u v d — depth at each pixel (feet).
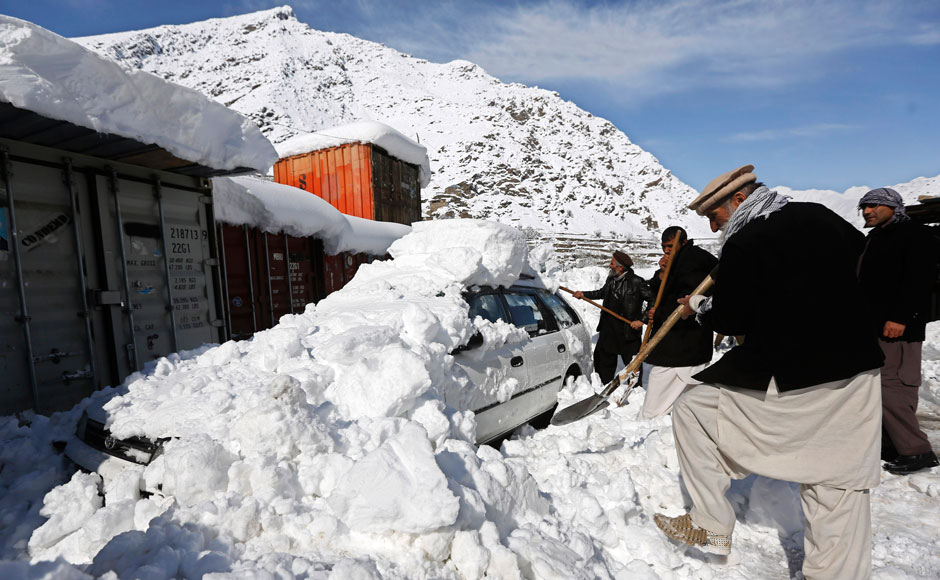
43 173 12.86
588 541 7.08
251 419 7.17
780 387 6.10
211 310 17.87
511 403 11.94
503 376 11.68
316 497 7.00
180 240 16.71
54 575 4.30
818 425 6.05
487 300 13.10
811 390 6.04
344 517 6.18
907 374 10.16
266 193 22.04
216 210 19.06
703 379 6.82
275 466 6.88
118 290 14.51
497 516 7.15
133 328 14.88
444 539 6.14
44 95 10.00
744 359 6.40
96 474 8.04
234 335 20.08
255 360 9.78
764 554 7.68
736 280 6.34
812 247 6.07
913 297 9.89
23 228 12.40
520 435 12.49
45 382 12.63
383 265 14.92
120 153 13.82
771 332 6.13
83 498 7.66
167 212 16.25
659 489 9.18
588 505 7.88
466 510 6.55
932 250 9.95
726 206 7.39
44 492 8.45
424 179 43.42
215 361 10.27
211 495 6.69
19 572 4.24
